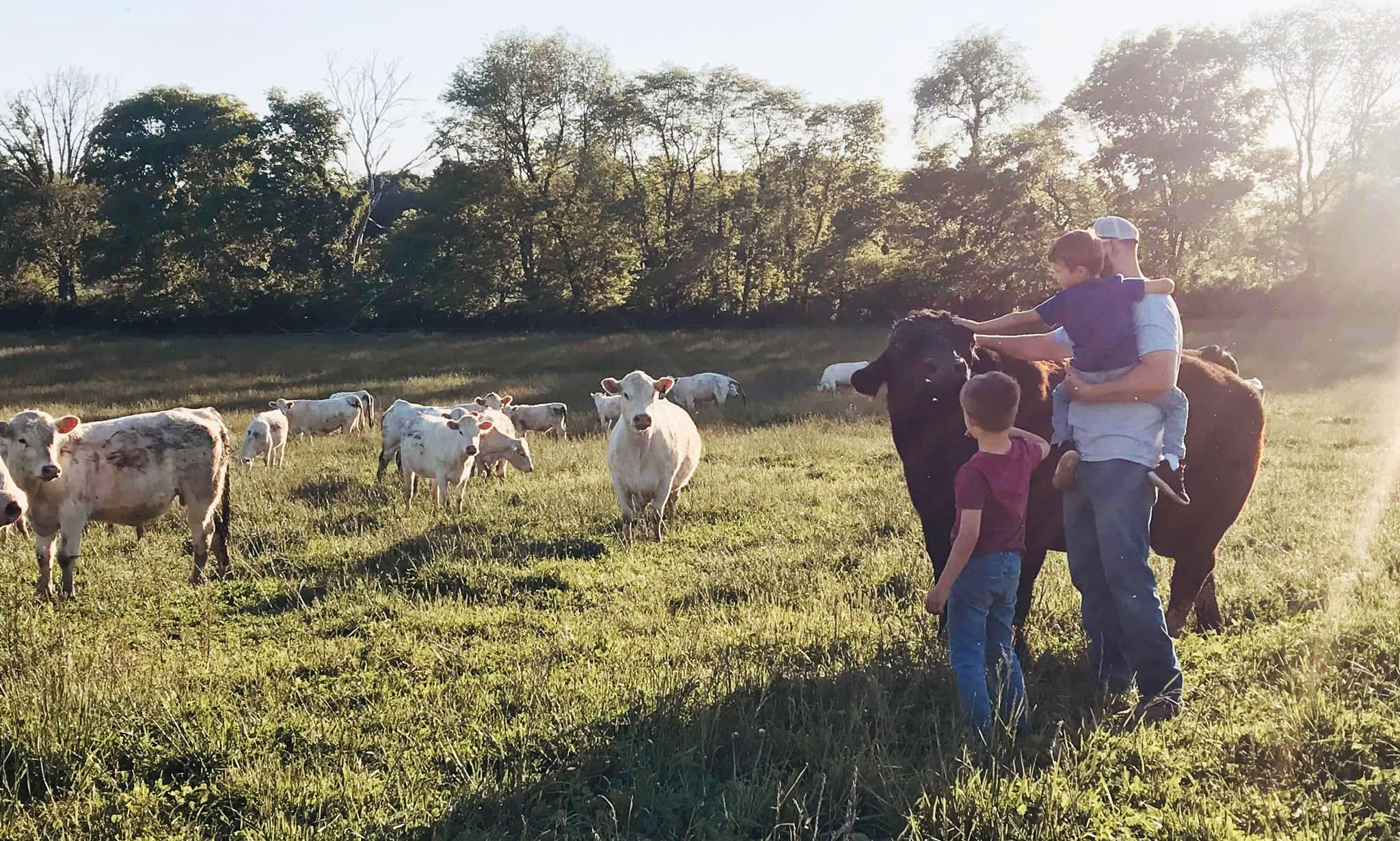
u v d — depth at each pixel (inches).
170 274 2440.9
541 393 1264.8
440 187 2363.4
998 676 201.3
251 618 311.1
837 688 217.5
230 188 2449.6
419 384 1379.2
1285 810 157.5
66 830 171.2
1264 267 2220.7
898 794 169.6
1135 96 2007.9
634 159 2551.7
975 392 196.2
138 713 218.4
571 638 272.1
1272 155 2066.9
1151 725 192.4
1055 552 344.8
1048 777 169.2
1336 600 268.2
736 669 230.5
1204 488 250.5
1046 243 2070.6
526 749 193.8
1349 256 2042.3
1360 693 201.6
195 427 366.9
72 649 267.1
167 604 327.9
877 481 532.1
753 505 481.4
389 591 336.8
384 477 608.4
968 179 2079.2
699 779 184.2
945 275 2190.0
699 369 1604.3
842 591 309.7
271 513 480.4
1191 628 266.2
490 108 2343.8
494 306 2468.0
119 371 1621.6
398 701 228.4
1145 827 155.7
